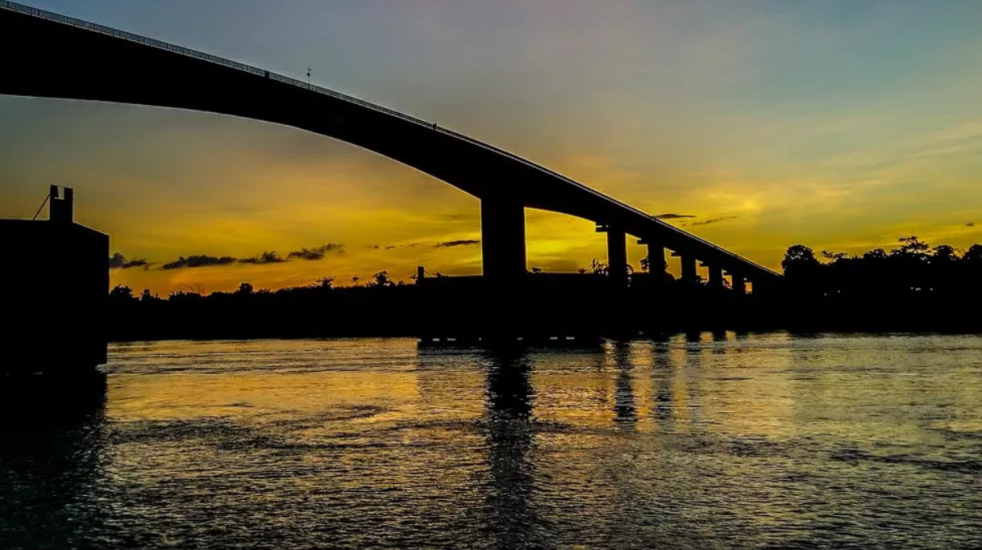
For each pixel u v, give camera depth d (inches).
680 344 4842.5
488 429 1414.9
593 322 5364.2
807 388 2079.2
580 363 3198.8
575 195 6235.2
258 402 1923.0
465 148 5108.3
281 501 892.0
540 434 1346.0
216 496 920.9
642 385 2207.2
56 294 2615.7
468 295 5349.4
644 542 728.3
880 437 1284.4
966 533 753.0
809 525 778.2
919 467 1047.0
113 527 797.2
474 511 838.5
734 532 756.6
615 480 979.3
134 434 1405.0
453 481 984.9
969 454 1137.4
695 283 7854.3
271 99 4055.1
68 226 2674.7
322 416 1632.6
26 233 2596.0
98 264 2898.6
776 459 1105.4
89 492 950.4
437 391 2140.7
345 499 897.5
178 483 994.7
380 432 1400.1
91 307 2817.4
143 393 2180.1
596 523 788.0
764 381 2297.0
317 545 730.8
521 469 1052.5
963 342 4697.3
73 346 2694.4
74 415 1683.1
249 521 811.4
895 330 7244.1
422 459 1133.7
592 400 1846.7
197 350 5369.1
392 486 960.9
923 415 1541.6
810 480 972.6
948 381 2252.7
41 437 1376.7
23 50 3011.8
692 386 2160.4
